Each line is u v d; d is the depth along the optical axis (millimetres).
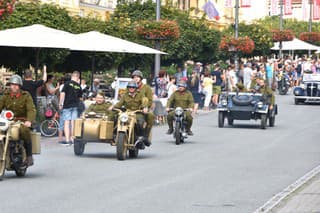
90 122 21562
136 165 20125
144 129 21906
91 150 23812
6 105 17641
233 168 19781
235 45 60062
